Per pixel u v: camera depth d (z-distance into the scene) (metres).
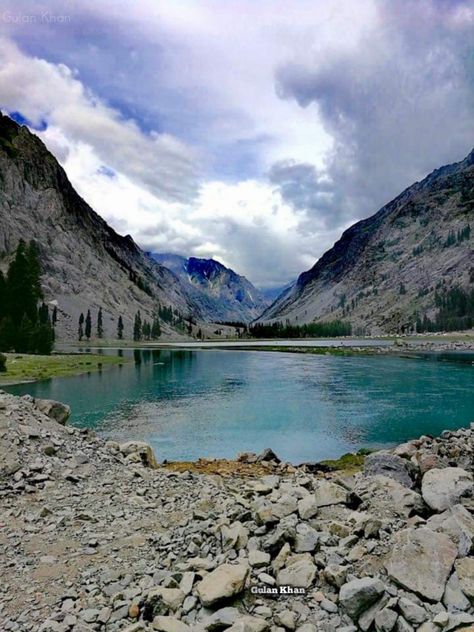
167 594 7.11
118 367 86.69
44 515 11.34
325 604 6.81
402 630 6.11
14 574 8.37
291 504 10.49
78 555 9.20
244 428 34.72
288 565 7.85
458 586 6.80
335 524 9.08
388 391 52.75
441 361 93.69
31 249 163.75
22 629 6.68
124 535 10.34
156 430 34.09
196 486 14.74
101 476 14.84
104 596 7.65
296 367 86.06
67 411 20.61
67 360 90.56
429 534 7.79
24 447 15.05
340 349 140.38
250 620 6.32
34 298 132.25
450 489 10.36
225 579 7.19
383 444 30.22
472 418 37.84
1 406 17.28
